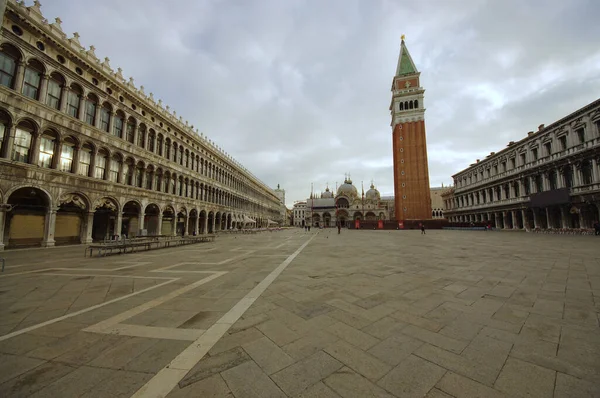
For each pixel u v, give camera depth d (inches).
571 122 1414.9
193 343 158.6
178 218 1422.2
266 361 137.9
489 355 140.3
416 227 2492.6
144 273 375.2
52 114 761.6
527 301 228.1
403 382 119.2
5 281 327.0
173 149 1373.0
